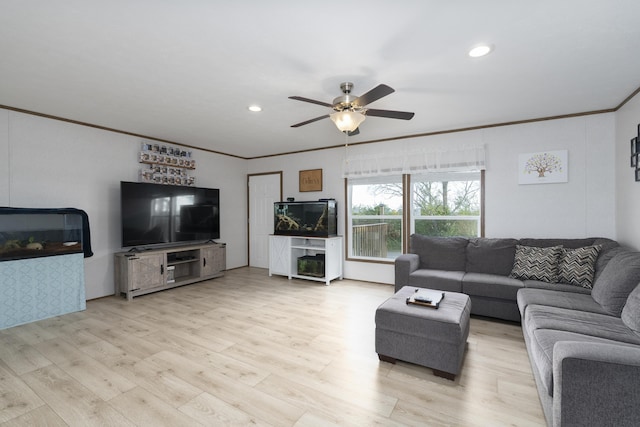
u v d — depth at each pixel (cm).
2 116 319
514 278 322
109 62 226
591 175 341
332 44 202
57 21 175
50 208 345
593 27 182
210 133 431
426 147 432
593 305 226
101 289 397
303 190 548
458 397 189
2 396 188
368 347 257
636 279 202
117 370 219
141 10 166
